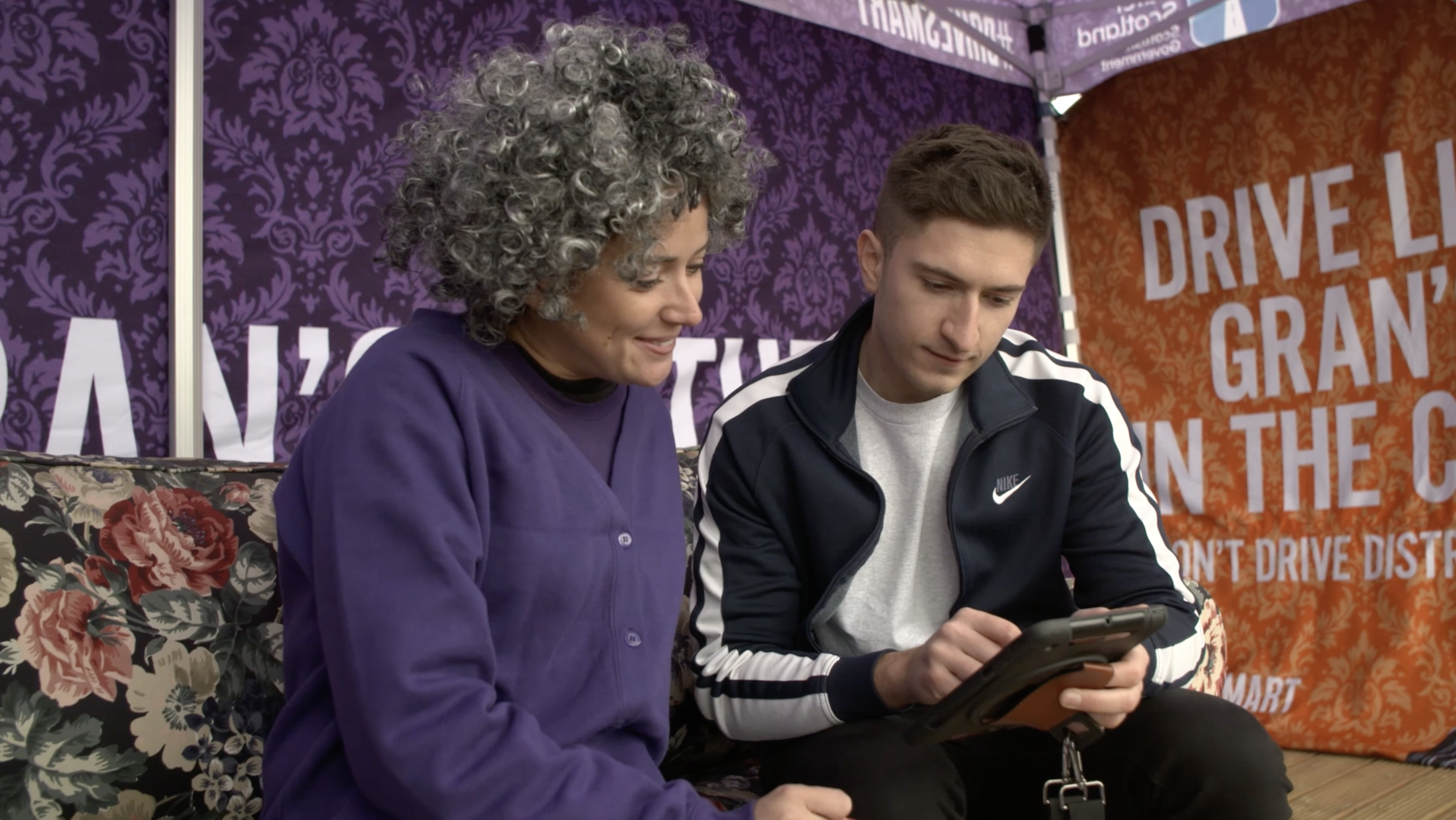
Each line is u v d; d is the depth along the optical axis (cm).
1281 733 299
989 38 319
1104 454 159
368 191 221
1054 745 146
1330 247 318
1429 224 300
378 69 223
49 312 185
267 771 111
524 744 98
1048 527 158
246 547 138
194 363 194
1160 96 346
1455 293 295
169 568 131
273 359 209
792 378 164
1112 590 155
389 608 97
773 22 291
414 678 95
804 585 163
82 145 188
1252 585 328
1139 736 137
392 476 102
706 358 273
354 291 219
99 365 189
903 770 129
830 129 302
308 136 214
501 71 112
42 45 184
